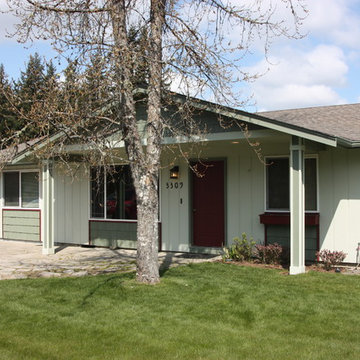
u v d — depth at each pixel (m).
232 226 11.25
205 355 4.74
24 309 6.36
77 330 5.53
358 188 9.56
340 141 8.20
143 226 7.74
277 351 4.81
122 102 7.64
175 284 7.62
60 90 7.41
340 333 5.32
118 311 6.21
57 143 8.51
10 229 15.34
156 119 7.79
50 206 11.95
